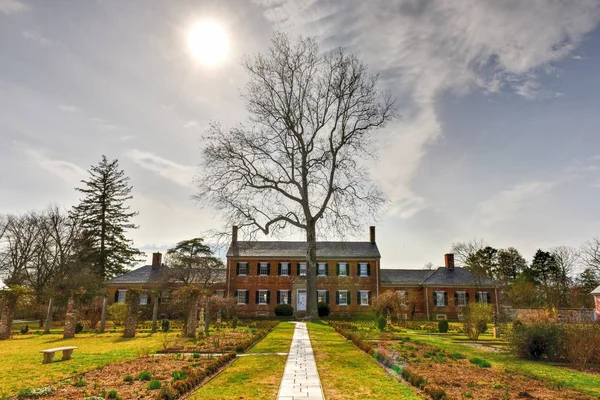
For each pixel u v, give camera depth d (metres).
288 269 47.88
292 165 34.75
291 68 34.75
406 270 50.91
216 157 33.25
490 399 8.19
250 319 39.53
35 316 44.25
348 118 34.75
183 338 19.92
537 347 14.09
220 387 8.97
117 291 46.53
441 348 16.64
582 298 53.22
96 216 49.56
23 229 47.84
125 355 14.45
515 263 67.00
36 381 9.95
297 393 8.45
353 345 17.02
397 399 7.98
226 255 47.94
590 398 8.34
